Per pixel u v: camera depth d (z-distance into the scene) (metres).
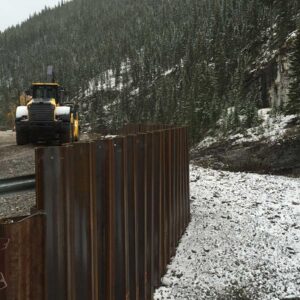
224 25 89.75
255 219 12.35
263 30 64.25
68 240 3.82
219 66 63.56
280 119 31.02
